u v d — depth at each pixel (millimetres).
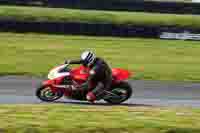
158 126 34344
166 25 136250
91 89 49250
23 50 95250
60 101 51062
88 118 36469
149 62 91500
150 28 121562
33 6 146625
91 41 111812
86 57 48750
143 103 54000
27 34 114312
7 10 132000
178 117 38406
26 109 39656
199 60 98062
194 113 41031
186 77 77312
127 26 120688
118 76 49781
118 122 35219
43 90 49500
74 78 49219
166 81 72438
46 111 38906
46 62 84375
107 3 150375
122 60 91875
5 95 55219
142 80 72000
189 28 122875
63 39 111938
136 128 33844
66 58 90125
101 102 51875
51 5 147750
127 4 150500
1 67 76750
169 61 94312
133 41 116125
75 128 33219
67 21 128500
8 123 33875
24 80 66938
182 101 57531
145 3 151250
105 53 98500
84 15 135125
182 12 151875
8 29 115188
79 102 51219
